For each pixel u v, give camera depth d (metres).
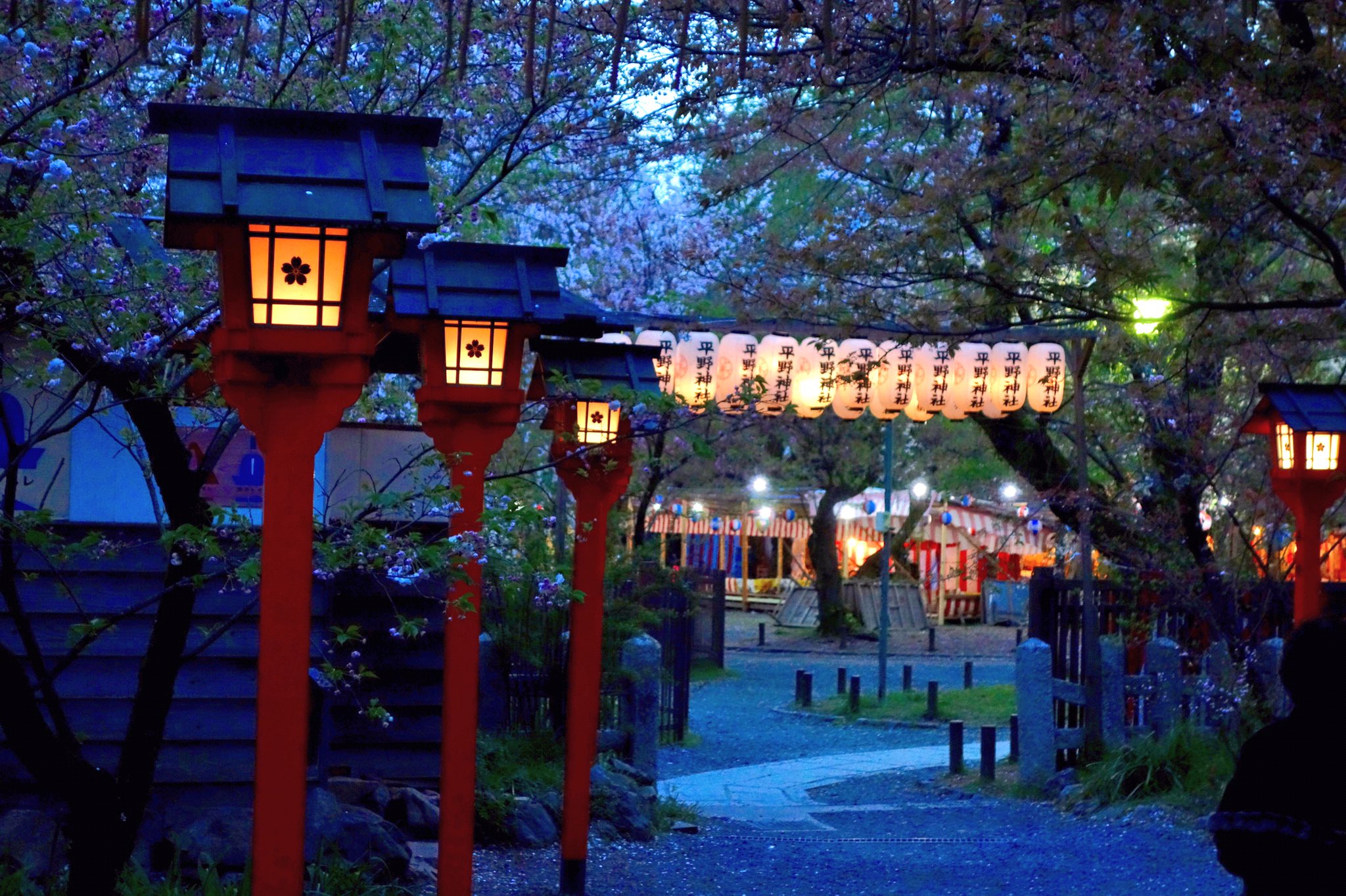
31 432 7.08
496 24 7.89
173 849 7.14
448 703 6.41
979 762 16.02
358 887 6.64
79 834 4.99
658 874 8.77
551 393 7.66
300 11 7.22
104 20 4.92
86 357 5.11
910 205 9.61
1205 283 10.16
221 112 4.14
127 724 7.33
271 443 4.10
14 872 6.32
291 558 4.09
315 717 7.31
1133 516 13.12
